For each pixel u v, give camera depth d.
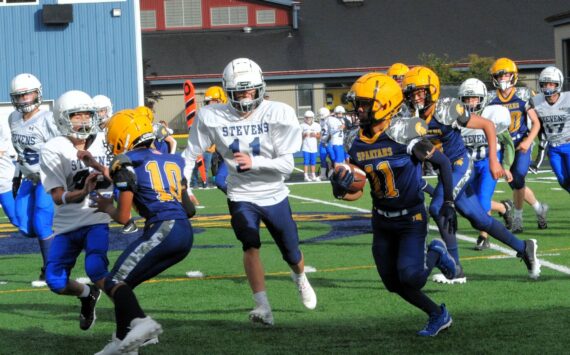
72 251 11.34
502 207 20.16
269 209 12.02
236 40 86.06
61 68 40.16
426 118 14.15
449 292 13.61
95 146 11.41
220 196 34.62
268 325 11.75
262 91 11.86
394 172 10.55
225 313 12.69
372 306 12.83
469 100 16.70
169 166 10.55
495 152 14.09
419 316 12.07
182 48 85.12
